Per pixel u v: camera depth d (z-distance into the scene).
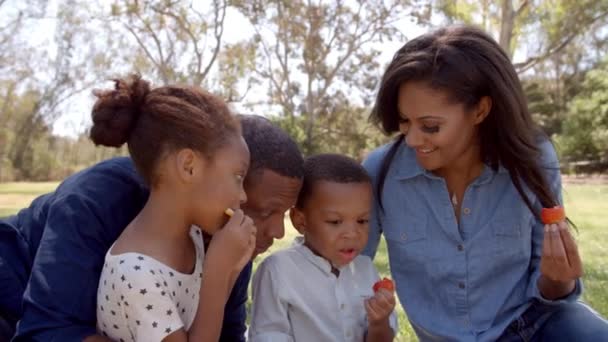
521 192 2.31
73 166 39.28
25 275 2.05
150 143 1.80
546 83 31.38
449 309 2.46
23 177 37.62
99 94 1.87
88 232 1.86
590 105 26.09
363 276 2.51
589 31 27.62
